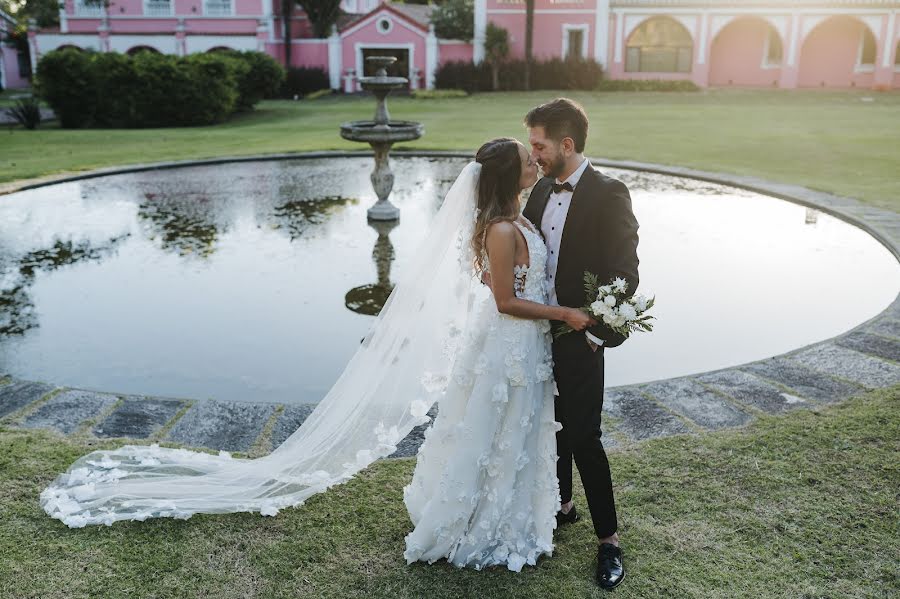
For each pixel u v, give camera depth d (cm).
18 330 505
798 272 604
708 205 848
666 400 361
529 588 239
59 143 1429
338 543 261
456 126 1617
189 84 1848
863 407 349
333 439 291
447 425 248
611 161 1113
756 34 2750
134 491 286
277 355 464
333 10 2806
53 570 246
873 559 248
